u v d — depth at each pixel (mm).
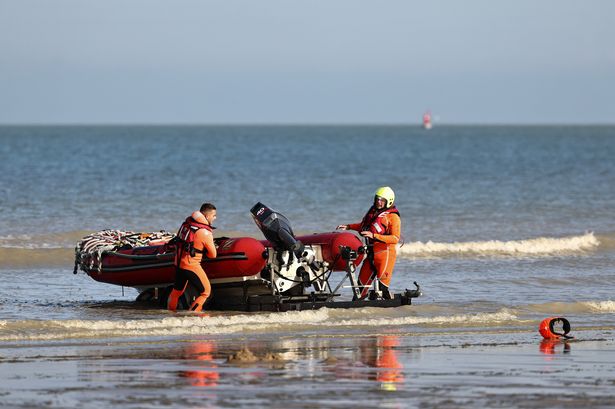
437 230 94500
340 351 35500
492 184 159375
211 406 25875
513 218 106312
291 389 28031
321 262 47938
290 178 167375
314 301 47125
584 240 83688
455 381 29438
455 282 61062
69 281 60969
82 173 171500
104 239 52594
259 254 46656
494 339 39188
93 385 28562
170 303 47750
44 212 103500
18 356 33812
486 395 27359
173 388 28109
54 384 28719
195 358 33500
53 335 38656
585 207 120000
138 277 50000
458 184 159125
